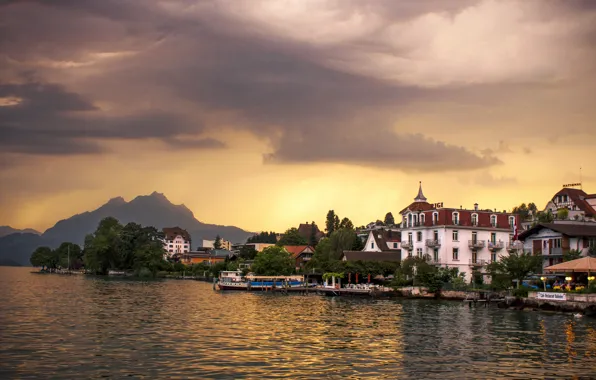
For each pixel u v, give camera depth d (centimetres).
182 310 8556
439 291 11550
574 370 4312
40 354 4675
